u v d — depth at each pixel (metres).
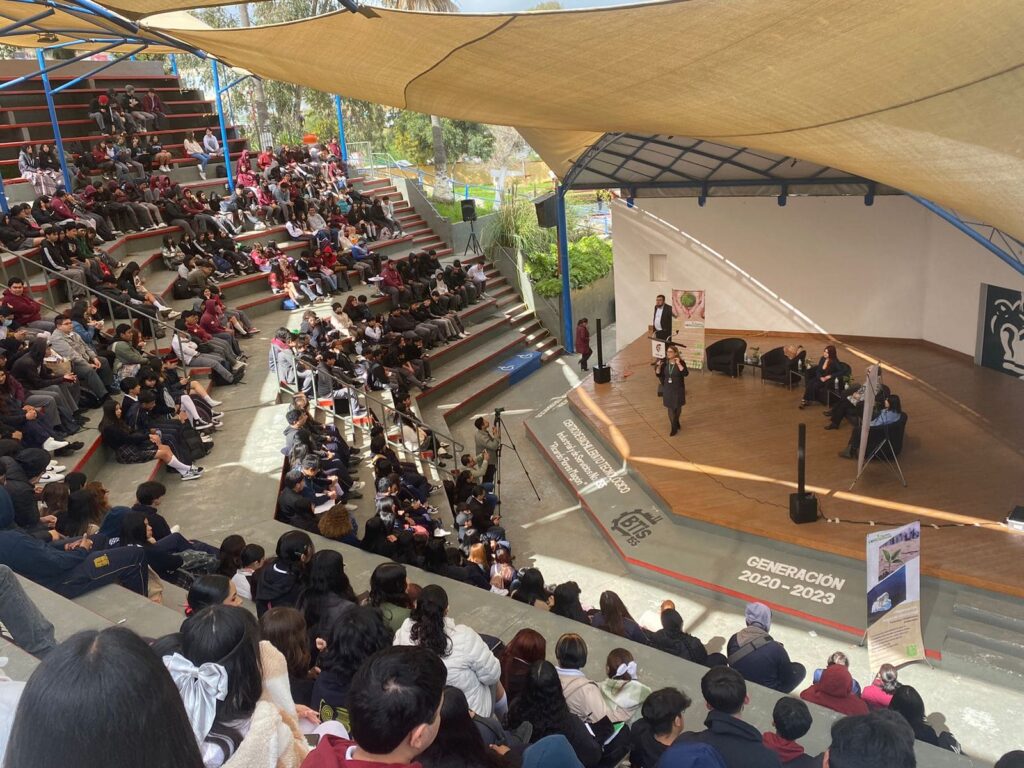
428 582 8.18
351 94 9.98
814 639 10.07
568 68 7.38
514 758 3.83
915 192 8.45
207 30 8.01
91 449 10.42
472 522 11.75
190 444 11.59
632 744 4.86
